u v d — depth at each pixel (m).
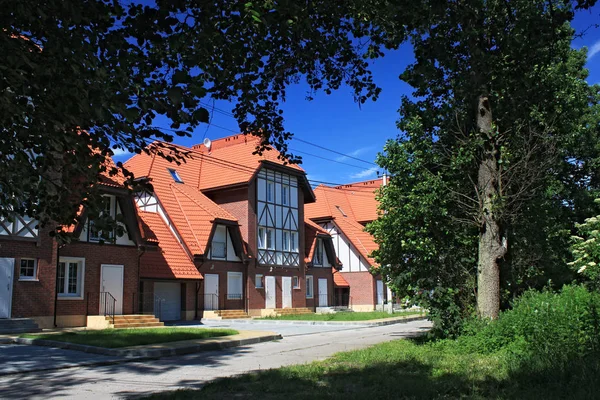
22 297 18.72
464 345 11.05
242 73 6.70
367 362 10.33
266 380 8.44
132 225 23.44
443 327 12.71
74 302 20.92
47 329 19.23
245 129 7.71
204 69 5.81
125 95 4.40
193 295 28.06
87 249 21.72
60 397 8.00
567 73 14.20
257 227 32.78
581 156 24.03
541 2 8.77
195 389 8.06
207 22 5.20
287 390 7.55
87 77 4.41
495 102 11.95
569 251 16.92
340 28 7.26
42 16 4.41
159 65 5.23
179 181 32.84
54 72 4.39
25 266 19.14
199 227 29.09
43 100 4.53
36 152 5.35
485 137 11.23
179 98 4.32
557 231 15.38
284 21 5.87
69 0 4.45
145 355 12.92
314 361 10.98
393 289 13.77
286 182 35.97
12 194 5.59
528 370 7.59
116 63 4.73
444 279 13.14
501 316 11.01
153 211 29.67
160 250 26.55
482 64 8.52
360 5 6.38
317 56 7.26
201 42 5.30
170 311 27.06
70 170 5.49
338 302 40.78
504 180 12.16
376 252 14.39
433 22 7.11
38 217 5.95
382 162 13.88
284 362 11.77
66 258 21.00
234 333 18.03
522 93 11.39
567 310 9.58
